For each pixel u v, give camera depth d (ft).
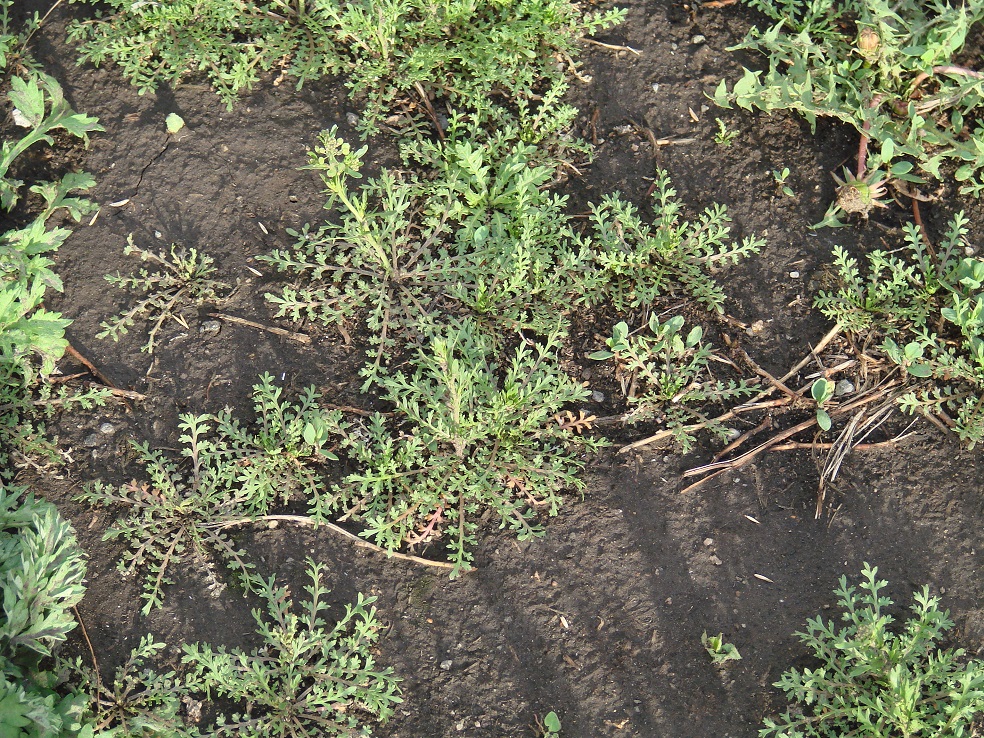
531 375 3.14
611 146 3.37
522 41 3.35
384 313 3.17
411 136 3.34
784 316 3.24
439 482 3.06
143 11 3.36
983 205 3.31
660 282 3.24
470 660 2.99
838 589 3.02
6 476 3.05
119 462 3.08
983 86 3.30
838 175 3.34
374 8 3.34
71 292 3.19
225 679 2.93
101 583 3.01
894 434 3.16
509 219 3.25
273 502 3.08
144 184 3.27
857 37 3.38
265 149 3.30
